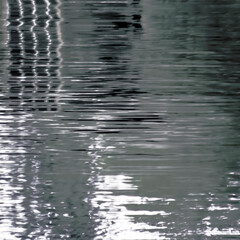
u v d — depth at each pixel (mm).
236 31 16250
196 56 14297
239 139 10469
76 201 8727
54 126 10953
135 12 18234
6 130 10781
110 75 13172
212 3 19672
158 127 10898
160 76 13109
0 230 8141
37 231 8133
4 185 9102
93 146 10258
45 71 13375
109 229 8148
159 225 8242
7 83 12719
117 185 9117
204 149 10156
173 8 18844
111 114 11406
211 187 9094
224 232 8109
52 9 18438
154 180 9258
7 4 18938
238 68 13555
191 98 12062
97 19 17359
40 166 9641
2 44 15078
